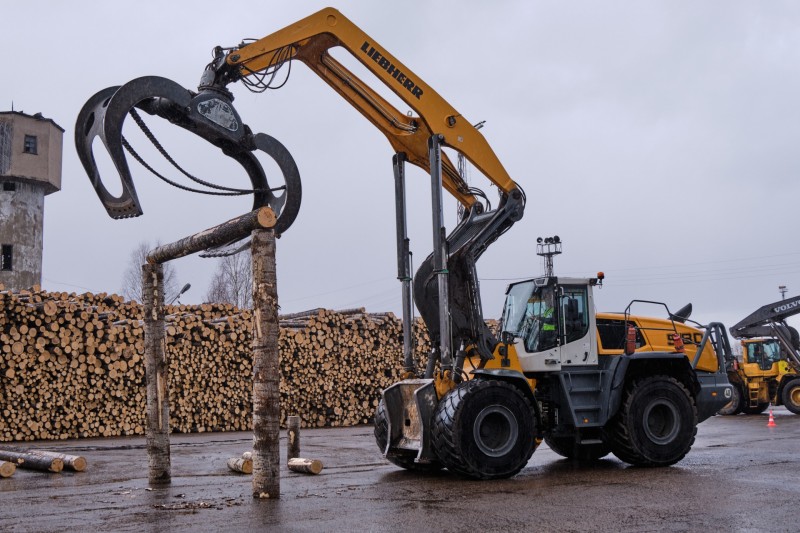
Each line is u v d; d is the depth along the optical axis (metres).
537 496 7.08
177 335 15.63
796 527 5.61
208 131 7.92
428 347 18.73
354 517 6.05
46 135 31.30
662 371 9.96
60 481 8.19
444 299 8.90
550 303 9.57
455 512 6.27
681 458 9.39
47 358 13.84
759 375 20.72
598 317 10.31
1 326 13.44
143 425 14.91
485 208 10.09
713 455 10.55
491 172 9.59
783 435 13.92
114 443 12.98
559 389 9.49
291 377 16.98
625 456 9.41
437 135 9.26
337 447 12.21
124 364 14.62
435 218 9.05
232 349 16.25
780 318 20.70
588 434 9.61
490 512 6.26
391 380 18.28
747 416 20.16
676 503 6.62
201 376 15.80
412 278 9.75
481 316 9.24
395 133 9.84
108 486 7.80
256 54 8.50
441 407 8.35
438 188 9.13
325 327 17.36
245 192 8.06
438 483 8.02
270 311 7.00
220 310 16.47
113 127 7.00
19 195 30.73
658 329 10.59
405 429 9.12
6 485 7.89
